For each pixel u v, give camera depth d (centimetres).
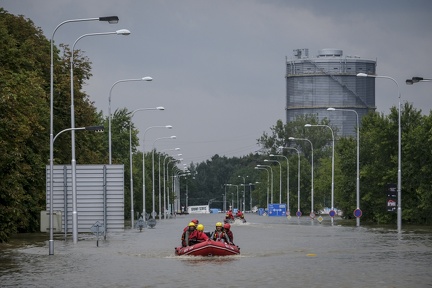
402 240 5944
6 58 7188
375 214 10856
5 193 5897
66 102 8481
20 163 6300
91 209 6178
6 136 5806
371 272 3309
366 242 5694
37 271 3534
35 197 7456
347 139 12838
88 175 6172
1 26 7269
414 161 9881
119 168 6181
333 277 3117
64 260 4191
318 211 19962
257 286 2827
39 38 8581
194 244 4550
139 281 3041
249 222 12694
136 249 5150
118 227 6188
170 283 2956
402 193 10131
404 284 2842
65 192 6109
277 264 3778
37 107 7350
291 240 6131
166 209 19038
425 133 9681
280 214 19650
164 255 4553
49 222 4691
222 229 4716
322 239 6244
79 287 2870
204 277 3166
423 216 9944
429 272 3294
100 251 4966
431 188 9625
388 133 10462
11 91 5962
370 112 12688
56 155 8262
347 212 12588
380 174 10544
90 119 8750
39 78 7450
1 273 3447
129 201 14662
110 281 3058
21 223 7125
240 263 3866
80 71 9056
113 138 14812
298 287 2781
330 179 14988
